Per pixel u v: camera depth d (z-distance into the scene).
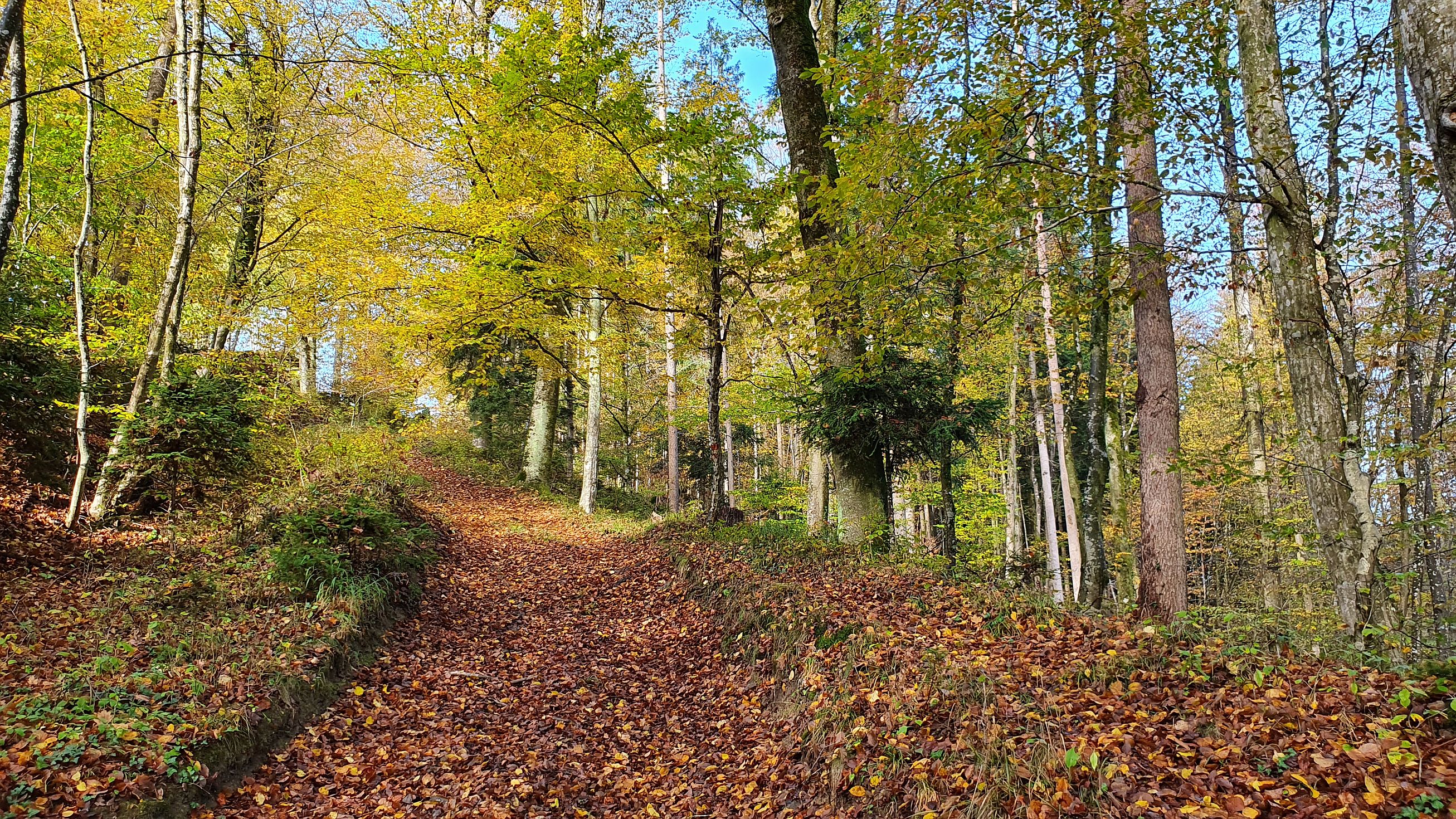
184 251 9.23
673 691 7.19
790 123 9.79
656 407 21.64
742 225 10.93
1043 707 4.46
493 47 10.40
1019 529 16.09
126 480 8.69
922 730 4.66
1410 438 6.33
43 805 3.60
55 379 9.34
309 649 6.19
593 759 5.78
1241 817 3.13
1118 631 5.42
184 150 9.23
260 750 4.94
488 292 10.85
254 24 11.20
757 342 15.33
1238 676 4.25
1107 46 5.41
